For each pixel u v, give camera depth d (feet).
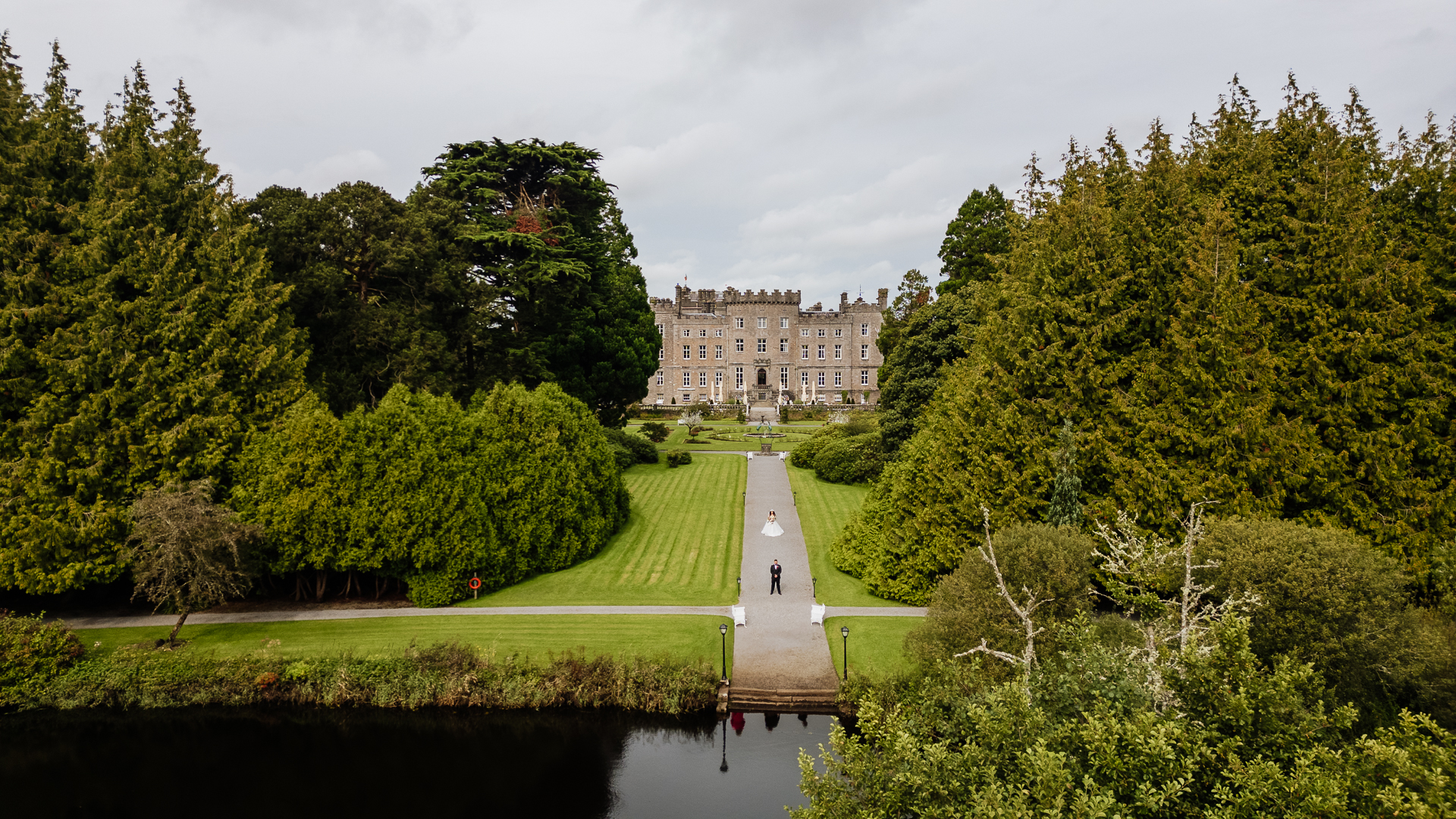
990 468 84.38
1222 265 78.84
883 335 193.77
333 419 88.17
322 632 81.76
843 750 37.01
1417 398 77.20
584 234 169.68
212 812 58.85
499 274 136.98
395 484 87.76
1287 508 78.95
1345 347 76.79
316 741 67.36
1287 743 33.65
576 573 102.37
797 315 334.03
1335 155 82.69
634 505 135.64
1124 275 82.38
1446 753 30.73
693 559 107.34
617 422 178.40
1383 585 54.80
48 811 58.70
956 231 163.94
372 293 120.47
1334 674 53.31
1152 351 81.56
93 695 70.44
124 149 90.53
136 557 77.00
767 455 183.62
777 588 93.50
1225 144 88.99
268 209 106.63
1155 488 76.38
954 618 61.57
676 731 67.36
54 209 84.48
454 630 82.12
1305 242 80.94
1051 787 29.19
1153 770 30.63
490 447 98.32
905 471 95.20
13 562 76.84
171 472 83.61
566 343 148.87
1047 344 86.69
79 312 82.33
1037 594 59.36
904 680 65.57
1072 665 40.70
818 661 74.84
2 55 85.87
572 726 68.39
